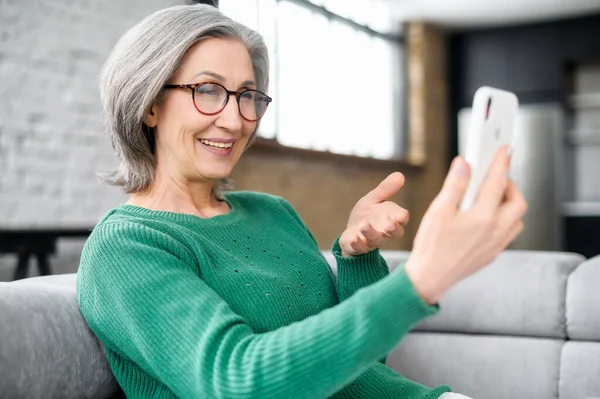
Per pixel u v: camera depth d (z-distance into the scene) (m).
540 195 7.03
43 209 3.25
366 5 6.37
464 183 0.66
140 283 0.85
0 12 3.12
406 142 7.09
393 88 6.95
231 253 1.07
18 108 3.18
